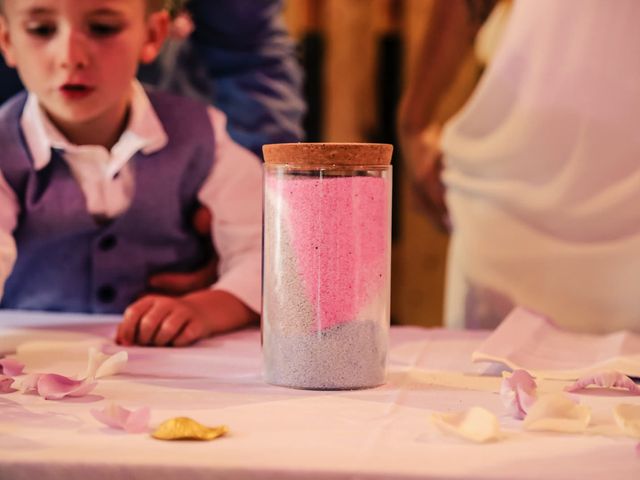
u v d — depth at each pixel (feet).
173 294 4.33
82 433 2.31
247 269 3.97
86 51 3.96
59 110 4.02
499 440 2.29
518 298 4.33
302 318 2.75
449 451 2.21
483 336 3.59
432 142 5.08
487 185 4.46
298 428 2.36
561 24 4.25
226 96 4.61
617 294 4.12
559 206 4.23
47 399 2.60
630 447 2.25
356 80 7.48
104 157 4.16
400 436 2.31
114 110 4.12
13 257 3.95
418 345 3.41
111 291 4.28
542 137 4.27
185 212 4.35
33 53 3.97
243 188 4.37
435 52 5.08
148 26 4.17
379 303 2.79
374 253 2.78
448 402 2.62
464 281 4.57
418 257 7.58
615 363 2.99
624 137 4.10
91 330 3.62
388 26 7.44
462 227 4.58
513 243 4.37
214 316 3.61
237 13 4.56
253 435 2.31
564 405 2.39
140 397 2.64
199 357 3.16
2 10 3.98
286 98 4.73
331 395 2.68
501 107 4.46
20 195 4.15
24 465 2.12
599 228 4.17
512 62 4.42
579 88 4.18
